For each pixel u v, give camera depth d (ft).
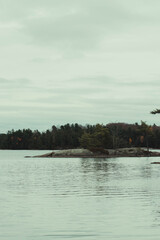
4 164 275.18
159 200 80.69
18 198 84.99
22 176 155.02
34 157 424.46
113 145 482.28
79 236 49.57
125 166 231.91
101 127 458.91
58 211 67.77
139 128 513.04
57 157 418.92
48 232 51.83
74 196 88.28
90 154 428.97
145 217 61.67
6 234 50.78
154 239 47.67
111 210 68.44
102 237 48.91
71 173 172.55
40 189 103.40
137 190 99.19
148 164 256.32
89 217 62.03
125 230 52.60
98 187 107.45
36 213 65.87
